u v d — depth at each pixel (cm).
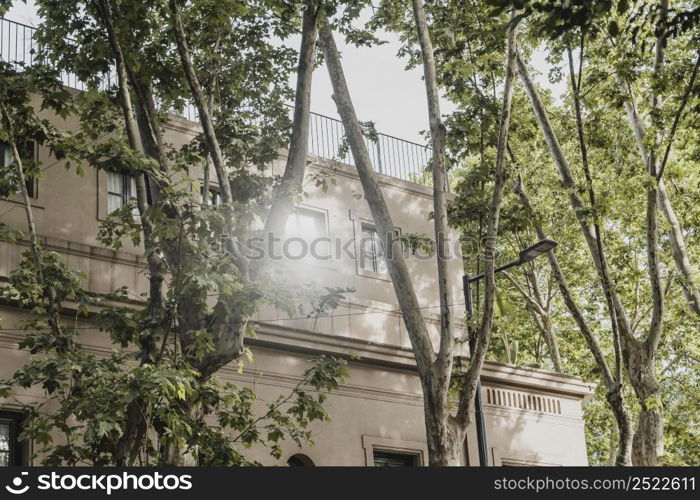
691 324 2911
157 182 1495
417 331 1803
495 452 2333
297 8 1780
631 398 2483
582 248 3028
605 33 2162
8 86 1494
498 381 2391
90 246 1869
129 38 1616
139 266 1925
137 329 1519
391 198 2403
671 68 2064
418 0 1952
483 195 2058
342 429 2108
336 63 1964
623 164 2341
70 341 1483
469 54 2109
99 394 1352
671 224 2467
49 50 1634
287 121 1881
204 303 1521
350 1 1817
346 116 1948
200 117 1573
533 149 2602
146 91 1688
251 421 1609
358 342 2161
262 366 2028
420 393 2272
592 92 2189
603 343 3319
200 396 1493
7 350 1716
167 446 1471
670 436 2588
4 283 1727
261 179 1759
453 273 2453
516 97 2430
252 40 1830
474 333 2119
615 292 2305
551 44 2191
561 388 2502
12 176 1519
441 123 1892
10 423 1705
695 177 2512
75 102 1709
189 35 1747
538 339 3350
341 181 2323
